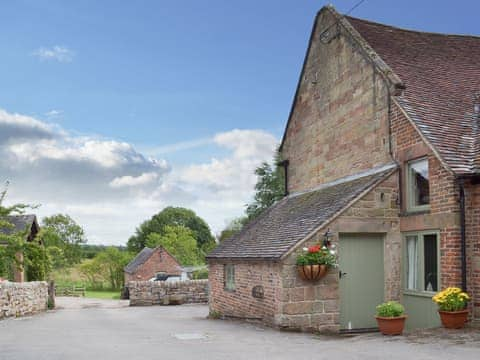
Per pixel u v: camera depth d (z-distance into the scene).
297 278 13.05
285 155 21.41
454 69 16.62
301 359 8.65
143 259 58.44
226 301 17.55
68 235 64.50
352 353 9.20
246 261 15.55
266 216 19.66
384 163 14.66
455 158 12.12
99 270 65.19
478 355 8.65
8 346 10.54
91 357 8.98
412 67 15.88
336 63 17.53
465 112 14.16
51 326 15.56
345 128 16.81
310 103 19.38
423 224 13.04
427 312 12.91
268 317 13.93
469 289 11.95
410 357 8.63
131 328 14.52
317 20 18.92
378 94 15.04
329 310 13.16
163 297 29.70
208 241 82.38
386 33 17.84
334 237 13.42
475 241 11.90
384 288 13.95
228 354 9.22
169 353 9.38
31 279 28.66
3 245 26.44
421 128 13.03
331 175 17.66
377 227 13.77
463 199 11.99
